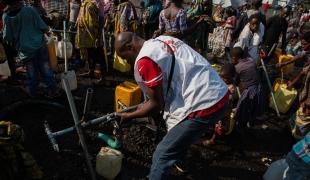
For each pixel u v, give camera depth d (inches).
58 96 208.7
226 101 118.0
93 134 173.0
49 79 203.5
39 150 159.5
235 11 369.4
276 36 288.4
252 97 174.4
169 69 109.1
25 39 185.0
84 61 270.8
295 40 381.4
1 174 118.0
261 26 228.4
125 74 264.2
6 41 187.2
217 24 398.9
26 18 182.4
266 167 168.7
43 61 198.4
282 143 193.0
